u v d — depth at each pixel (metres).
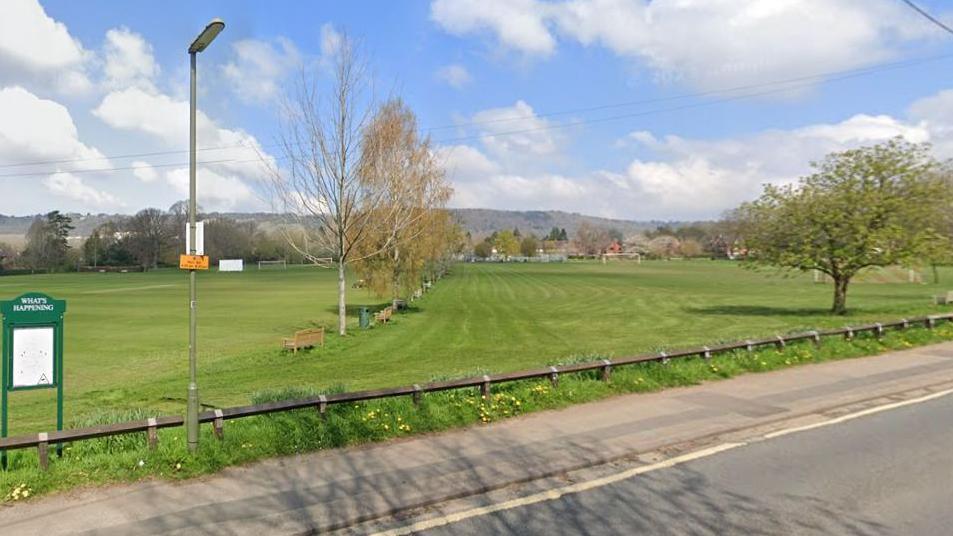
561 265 152.00
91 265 133.88
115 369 20.58
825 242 28.55
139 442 7.62
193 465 6.99
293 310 43.97
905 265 27.94
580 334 26.94
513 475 6.87
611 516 5.84
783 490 6.46
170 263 138.88
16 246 143.00
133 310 43.94
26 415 13.24
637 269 122.19
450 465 7.19
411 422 8.65
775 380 11.98
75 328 32.94
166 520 5.74
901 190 27.23
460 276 96.81
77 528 5.57
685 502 6.16
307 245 30.28
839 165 27.86
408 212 32.91
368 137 29.73
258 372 18.61
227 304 49.50
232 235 148.62
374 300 53.09
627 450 7.80
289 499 6.20
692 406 9.98
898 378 12.06
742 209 31.25
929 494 6.31
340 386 10.08
